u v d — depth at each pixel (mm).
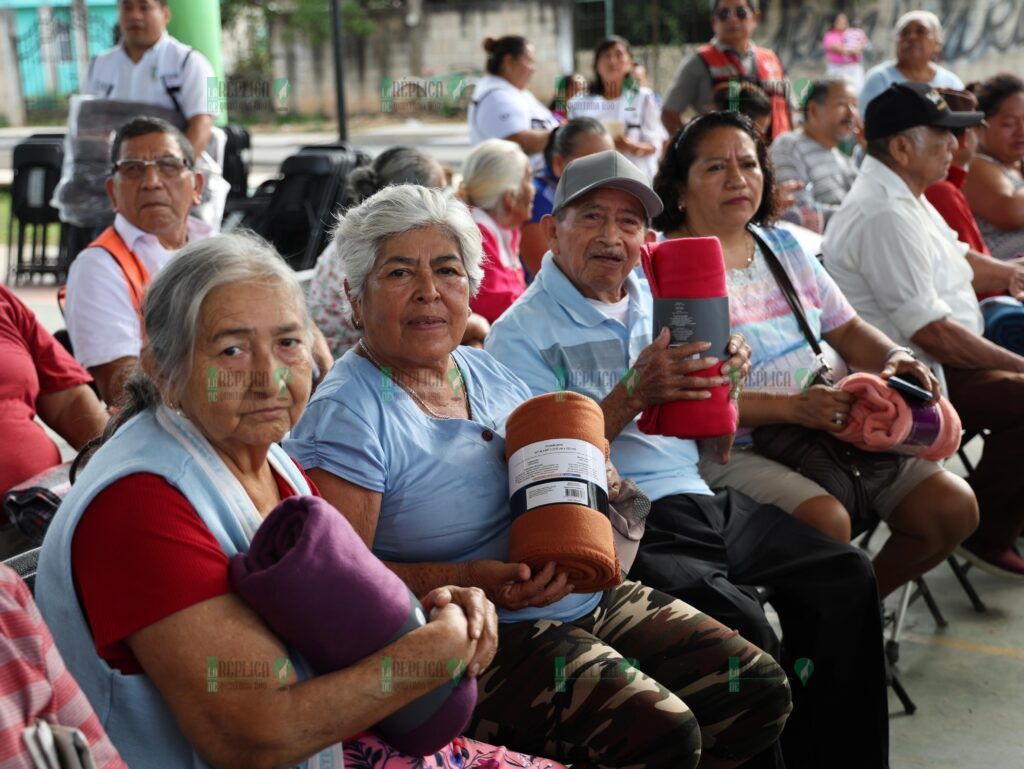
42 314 7457
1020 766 2924
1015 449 3781
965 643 3604
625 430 2779
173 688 1492
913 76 6453
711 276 2414
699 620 2322
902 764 2939
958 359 3779
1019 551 4285
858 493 3139
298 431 2105
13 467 2711
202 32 7301
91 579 1499
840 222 3865
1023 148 5301
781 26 14281
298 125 17266
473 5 16422
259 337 1631
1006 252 5156
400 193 2146
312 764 1619
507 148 4070
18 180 8258
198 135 5074
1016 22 13625
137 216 3217
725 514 2846
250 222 6160
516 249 4406
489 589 1980
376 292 2121
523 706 2098
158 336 1634
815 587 2695
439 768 1826
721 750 2318
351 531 1574
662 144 7277
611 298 2834
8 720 1237
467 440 2176
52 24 22312
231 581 1542
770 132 5672
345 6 17172
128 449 1593
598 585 2014
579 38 15562
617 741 2055
